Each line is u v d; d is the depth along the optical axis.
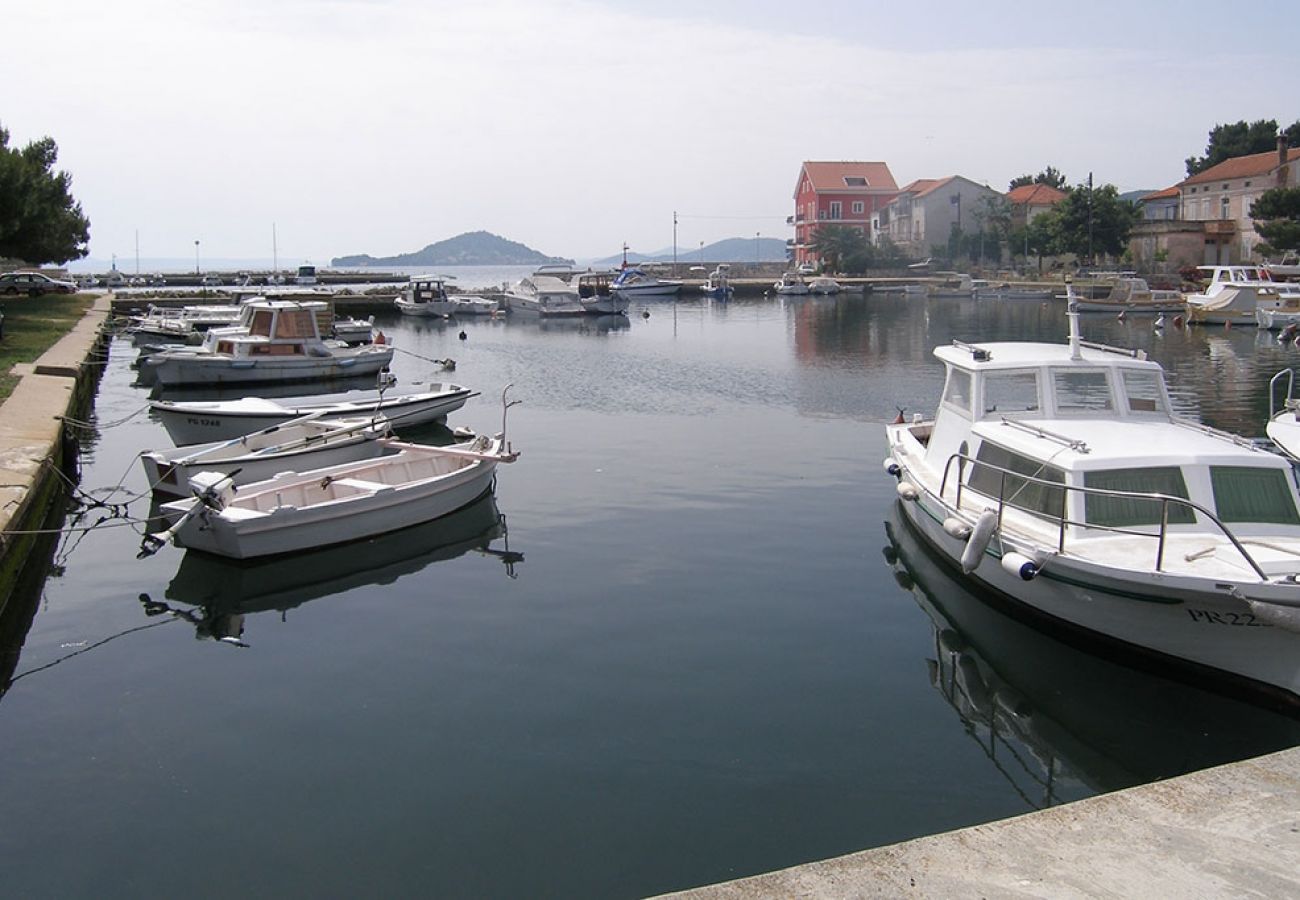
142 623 12.08
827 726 9.29
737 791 8.17
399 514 15.52
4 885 7.04
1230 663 9.48
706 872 7.13
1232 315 50.81
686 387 32.50
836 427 24.84
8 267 71.81
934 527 13.53
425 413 25.00
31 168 43.88
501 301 72.12
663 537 15.25
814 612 12.12
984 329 53.19
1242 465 10.70
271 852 7.41
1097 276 70.62
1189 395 29.89
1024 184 110.56
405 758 8.73
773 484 18.66
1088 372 12.95
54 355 30.16
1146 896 5.07
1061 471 10.94
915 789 8.23
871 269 95.62
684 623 11.80
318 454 18.05
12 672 10.64
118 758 8.80
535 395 30.98
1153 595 9.52
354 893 6.94
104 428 25.58
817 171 108.25
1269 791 6.12
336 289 73.62
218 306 59.69
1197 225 72.56
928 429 17.25
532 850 7.40
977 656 10.85
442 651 11.08
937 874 5.27
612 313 65.44
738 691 10.01
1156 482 10.73
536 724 9.33
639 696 9.90
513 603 12.54
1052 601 10.84
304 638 11.53
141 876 7.15
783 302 80.19
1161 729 9.36
